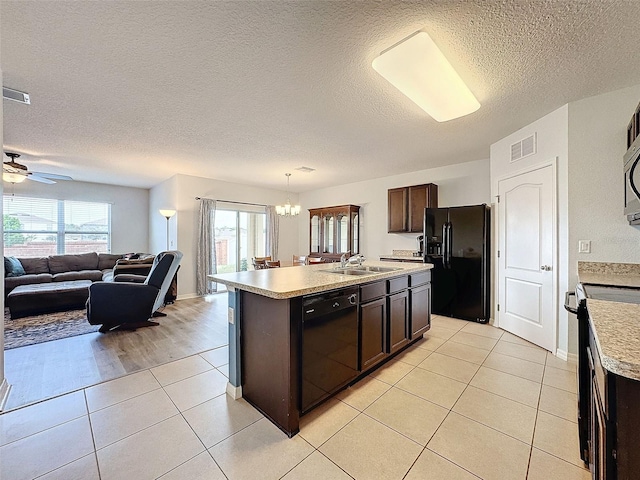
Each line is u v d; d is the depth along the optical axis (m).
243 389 2.04
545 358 2.66
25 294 3.98
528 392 2.08
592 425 1.12
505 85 2.23
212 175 5.50
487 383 2.21
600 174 2.41
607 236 2.40
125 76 2.08
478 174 4.41
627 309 1.15
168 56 1.86
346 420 1.78
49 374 2.36
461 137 3.39
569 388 2.12
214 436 1.63
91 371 2.42
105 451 1.51
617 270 2.36
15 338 3.19
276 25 1.58
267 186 6.71
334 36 1.68
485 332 3.40
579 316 1.39
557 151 2.66
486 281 3.75
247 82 2.17
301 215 7.50
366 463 1.43
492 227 3.70
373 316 2.36
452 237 3.99
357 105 2.55
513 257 3.30
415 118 2.83
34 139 3.39
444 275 4.05
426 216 4.22
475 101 2.19
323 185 6.55
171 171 5.14
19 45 1.73
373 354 2.36
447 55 1.85
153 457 1.47
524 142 3.09
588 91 2.34
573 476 1.34
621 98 2.31
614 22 1.56
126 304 3.41
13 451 1.51
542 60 1.91
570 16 1.52
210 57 1.87
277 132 3.21
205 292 5.62
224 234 6.15
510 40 1.71
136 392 2.10
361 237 6.04
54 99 2.42
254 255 6.70
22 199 5.57
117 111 2.65
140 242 6.88
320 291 1.82
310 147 3.75
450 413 1.84
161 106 2.56
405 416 1.81
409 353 2.80
